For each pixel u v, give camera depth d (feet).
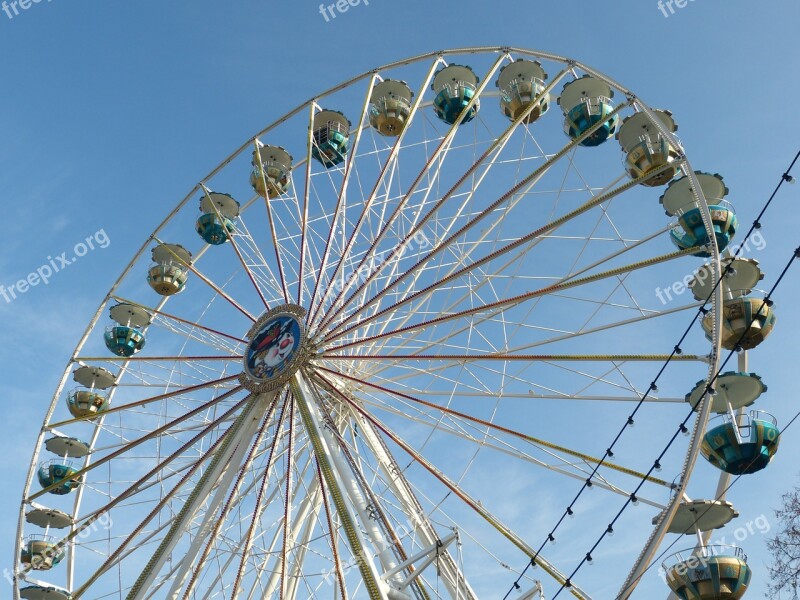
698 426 68.33
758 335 78.38
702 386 74.64
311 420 81.10
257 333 94.02
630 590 64.13
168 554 78.54
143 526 84.64
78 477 101.60
